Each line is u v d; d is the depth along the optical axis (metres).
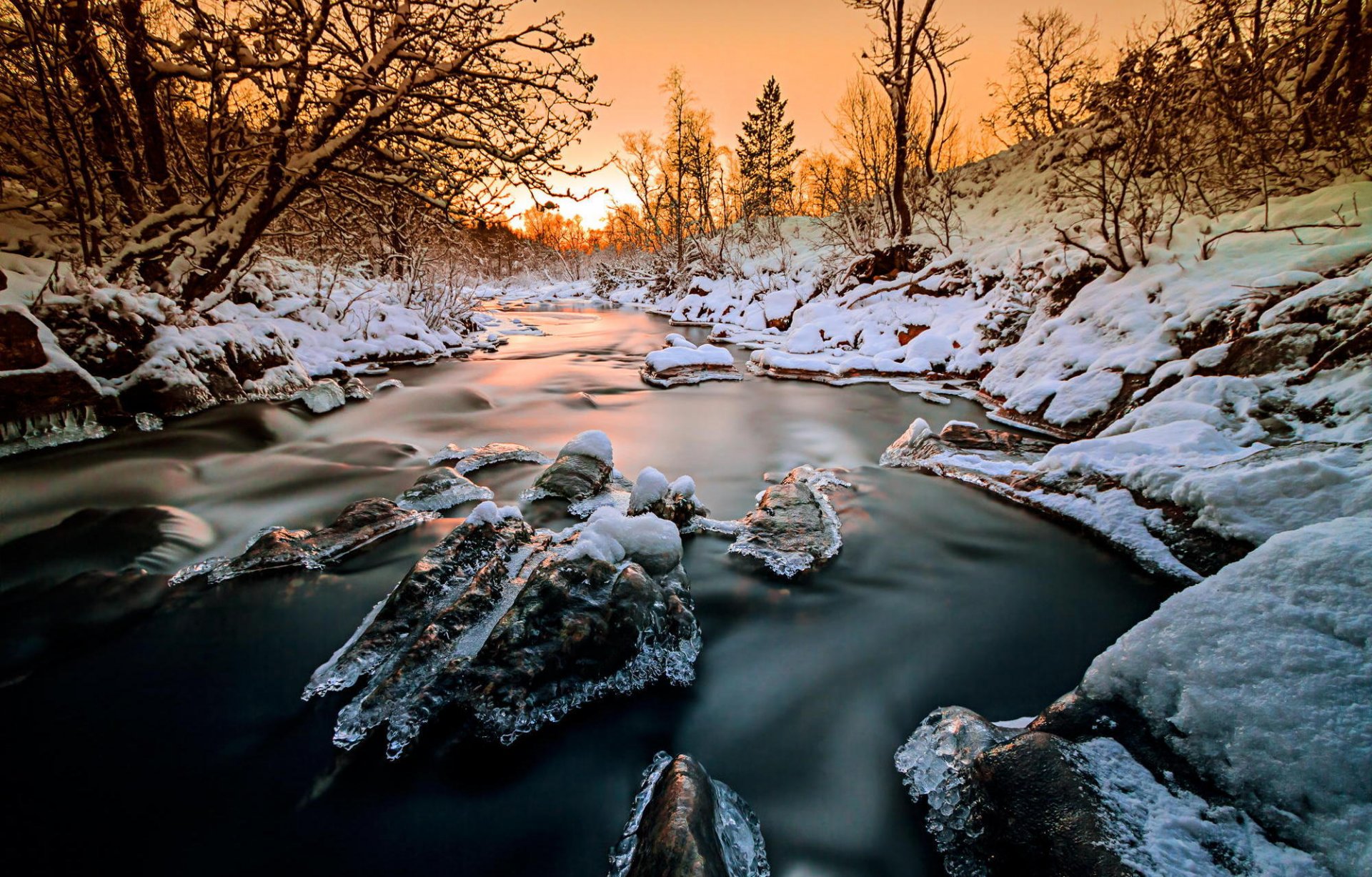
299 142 8.16
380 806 2.19
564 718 2.53
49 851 2.02
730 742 2.52
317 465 5.82
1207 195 9.80
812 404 9.30
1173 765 1.75
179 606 3.37
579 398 9.59
